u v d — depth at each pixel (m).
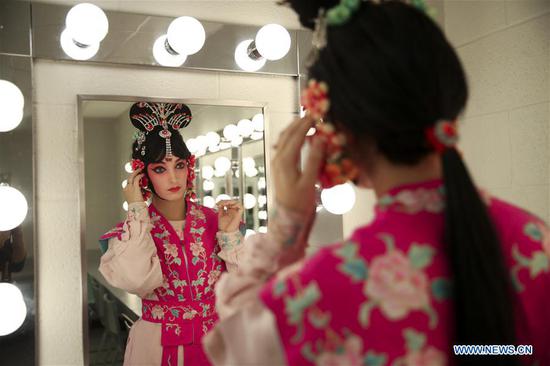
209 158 1.22
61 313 1.12
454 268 0.36
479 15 1.34
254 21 1.33
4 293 1.01
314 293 0.36
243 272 0.47
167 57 1.22
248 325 0.39
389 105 0.37
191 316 1.09
